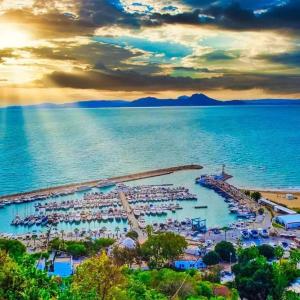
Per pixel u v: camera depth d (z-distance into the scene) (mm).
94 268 88625
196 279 177375
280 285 152500
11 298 66625
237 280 161250
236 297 154000
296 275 172750
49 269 198000
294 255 184625
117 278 90125
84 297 79688
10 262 71188
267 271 154125
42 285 72188
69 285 82125
